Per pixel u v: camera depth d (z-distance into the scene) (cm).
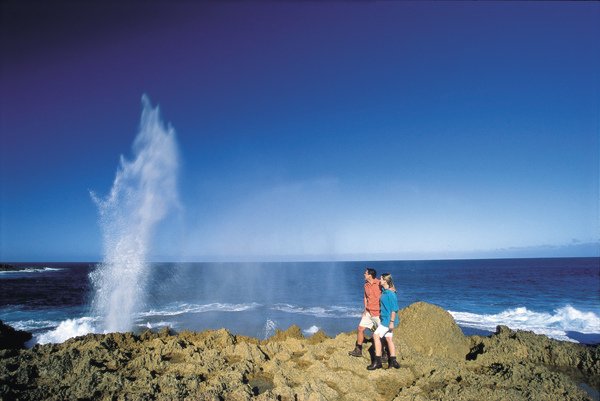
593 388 679
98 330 1686
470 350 893
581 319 2208
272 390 581
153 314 2177
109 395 538
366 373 680
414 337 854
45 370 621
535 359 821
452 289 4541
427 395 601
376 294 731
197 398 539
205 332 962
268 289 4253
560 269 10056
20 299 3116
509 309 2788
